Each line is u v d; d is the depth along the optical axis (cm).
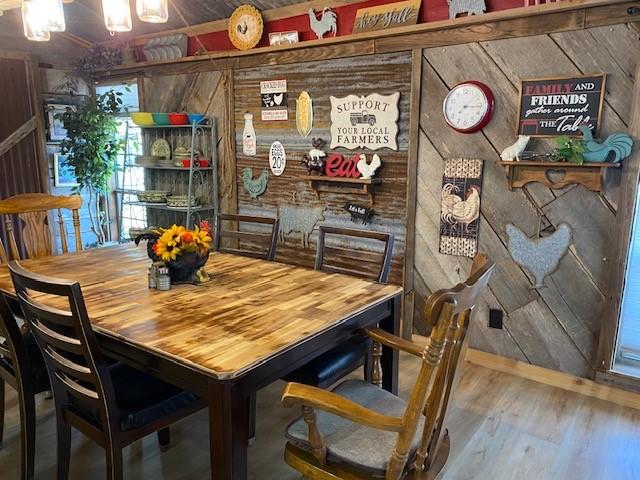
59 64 484
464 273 297
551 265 265
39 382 190
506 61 264
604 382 257
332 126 341
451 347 123
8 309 178
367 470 136
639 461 208
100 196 525
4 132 445
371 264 340
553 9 243
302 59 346
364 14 315
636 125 231
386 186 324
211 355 140
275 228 275
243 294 198
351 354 202
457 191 291
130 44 459
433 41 287
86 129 453
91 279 219
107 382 154
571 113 248
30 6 204
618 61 233
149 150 466
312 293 199
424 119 298
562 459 209
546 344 274
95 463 206
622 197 239
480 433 227
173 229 207
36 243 284
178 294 197
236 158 405
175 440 223
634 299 262
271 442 221
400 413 160
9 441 221
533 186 265
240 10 372
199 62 410
